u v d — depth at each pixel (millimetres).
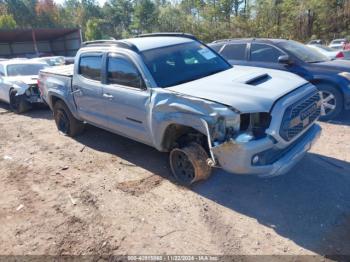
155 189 4168
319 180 4070
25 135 6980
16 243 3307
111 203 3920
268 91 3570
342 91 6055
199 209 3664
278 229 3240
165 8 51500
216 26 37125
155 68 4277
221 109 3279
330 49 12008
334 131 5781
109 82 4824
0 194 4355
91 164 5113
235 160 3258
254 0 37031
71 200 4062
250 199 3787
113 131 5148
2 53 37562
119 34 76125
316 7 32406
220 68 4820
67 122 6469
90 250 3125
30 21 73125
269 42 7062
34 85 9023
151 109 4027
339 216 3363
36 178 4766
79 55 5430
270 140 3273
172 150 4109
